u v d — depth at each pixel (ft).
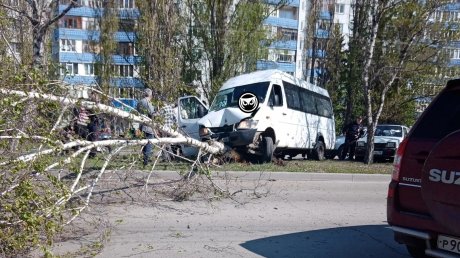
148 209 23.11
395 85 72.02
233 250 17.25
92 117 21.62
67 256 15.40
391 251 17.65
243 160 39.52
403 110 82.28
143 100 27.63
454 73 58.59
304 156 56.34
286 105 44.32
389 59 50.67
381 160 58.70
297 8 150.41
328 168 38.17
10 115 15.52
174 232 19.44
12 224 14.02
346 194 29.35
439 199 12.32
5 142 14.98
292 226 21.06
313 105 53.16
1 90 15.61
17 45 31.12
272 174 33.06
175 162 27.40
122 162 23.07
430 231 13.24
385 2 44.65
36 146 16.14
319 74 116.47
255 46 71.10
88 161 20.95
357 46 76.74
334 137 60.59
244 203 25.39
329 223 21.84
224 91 43.21
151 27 63.00
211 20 69.15
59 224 15.61
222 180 30.35
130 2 80.69
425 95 68.85
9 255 14.75
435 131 13.97
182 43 69.46
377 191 30.83
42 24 35.70
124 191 25.23
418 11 45.52
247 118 38.22
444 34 48.83
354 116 95.09
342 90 108.58
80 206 18.11
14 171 14.11
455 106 14.05
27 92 16.44
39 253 15.80
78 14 126.11
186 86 46.47
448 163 12.16
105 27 81.20
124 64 80.59
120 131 22.97
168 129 24.68
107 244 17.51
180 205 24.25
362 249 17.84
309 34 116.88
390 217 14.46
